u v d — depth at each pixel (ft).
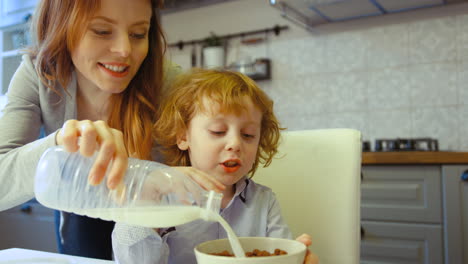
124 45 2.70
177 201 1.84
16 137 3.06
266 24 9.98
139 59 2.97
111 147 1.80
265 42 9.96
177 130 2.91
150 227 2.09
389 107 8.66
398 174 6.77
